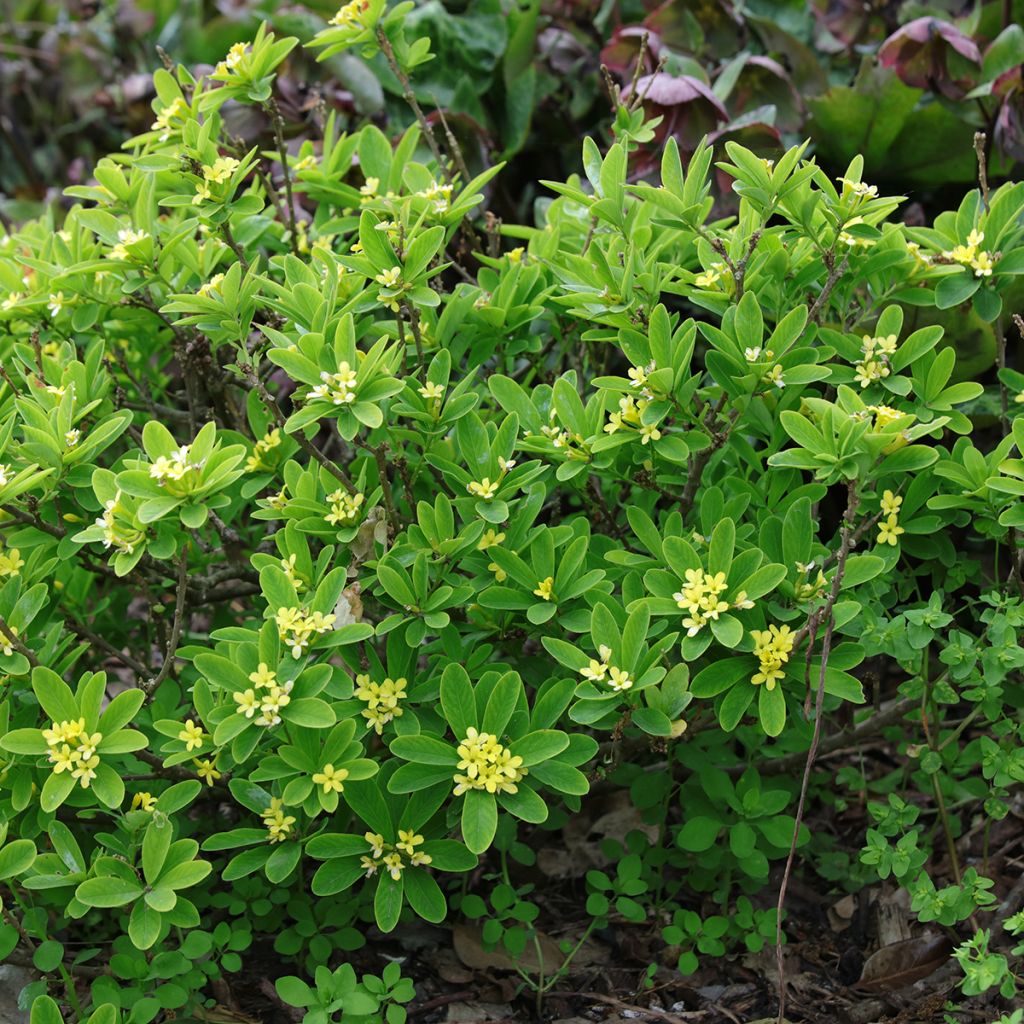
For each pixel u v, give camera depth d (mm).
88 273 1167
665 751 1083
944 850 1188
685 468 1141
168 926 1046
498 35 1458
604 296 1078
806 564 1035
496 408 1165
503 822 1119
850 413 1028
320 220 1242
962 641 1055
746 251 1073
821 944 1146
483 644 1085
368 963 1134
